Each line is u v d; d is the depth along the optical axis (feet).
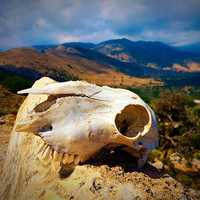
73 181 0.78
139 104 0.79
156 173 0.83
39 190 0.85
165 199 0.73
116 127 0.76
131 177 0.77
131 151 0.82
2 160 1.42
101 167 0.79
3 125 2.37
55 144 0.78
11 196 1.02
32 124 0.81
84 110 0.80
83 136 0.77
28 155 0.98
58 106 0.82
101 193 0.72
